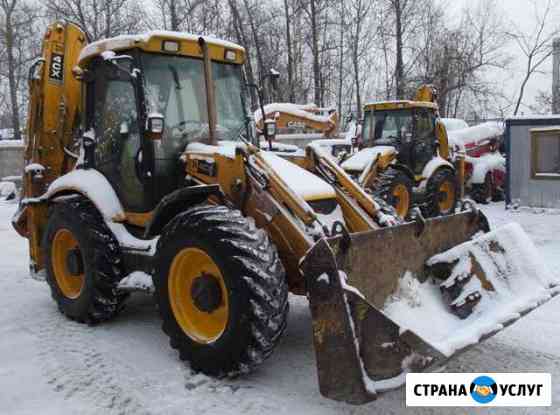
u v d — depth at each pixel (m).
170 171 4.58
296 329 4.72
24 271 6.99
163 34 4.48
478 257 4.07
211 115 4.66
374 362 3.04
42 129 5.61
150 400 3.54
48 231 5.16
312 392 3.61
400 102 10.85
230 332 3.61
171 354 4.25
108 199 4.79
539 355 4.19
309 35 22.31
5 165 17.08
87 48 4.93
